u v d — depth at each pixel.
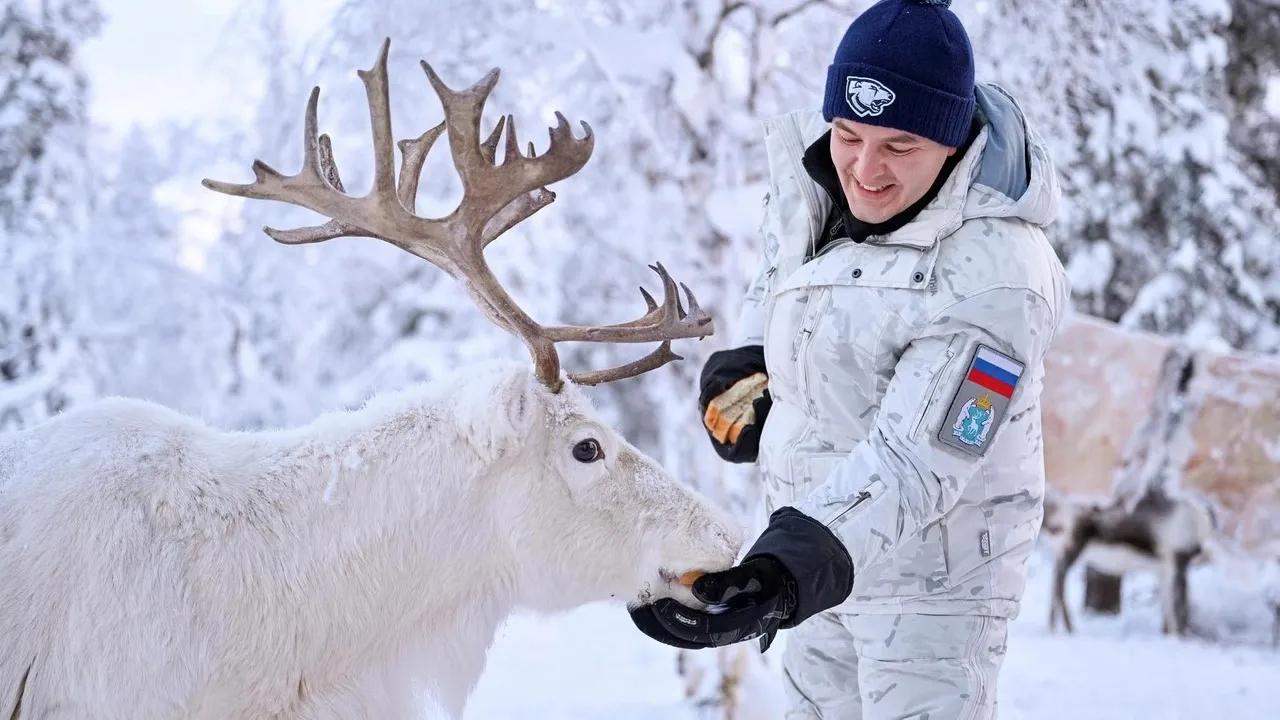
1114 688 5.58
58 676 2.10
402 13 5.07
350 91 5.30
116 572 2.13
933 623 2.16
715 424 2.62
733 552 2.47
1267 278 10.23
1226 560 7.83
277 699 2.28
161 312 8.97
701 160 4.95
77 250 8.84
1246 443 7.77
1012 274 2.03
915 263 2.09
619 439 2.55
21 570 2.12
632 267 5.98
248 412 8.97
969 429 1.97
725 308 4.94
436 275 9.08
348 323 9.58
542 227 6.89
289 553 2.30
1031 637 7.82
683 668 5.04
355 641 2.37
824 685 2.42
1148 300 9.84
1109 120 9.25
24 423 8.39
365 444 2.42
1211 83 10.05
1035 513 2.21
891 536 1.92
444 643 2.48
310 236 2.48
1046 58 5.23
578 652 6.76
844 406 2.21
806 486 2.28
